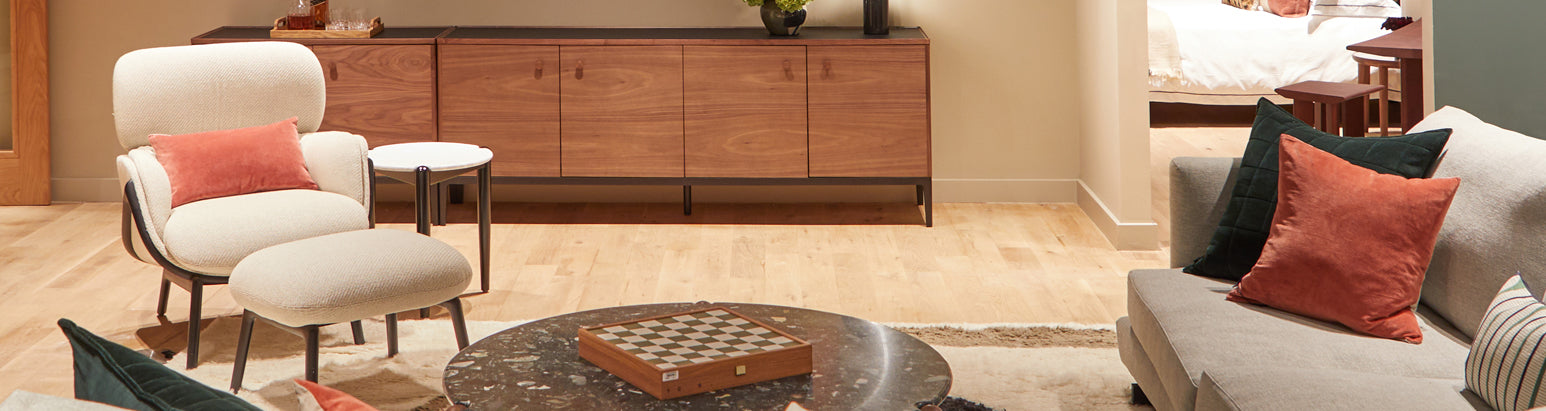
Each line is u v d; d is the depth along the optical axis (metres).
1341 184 2.43
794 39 4.82
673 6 5.23
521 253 4.45
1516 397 1.77
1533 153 2.33
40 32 5.18
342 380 2.99
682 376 1.94
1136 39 4.42
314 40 4.82
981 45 5.29
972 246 4.58
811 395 1.97
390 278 2.81
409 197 5.47
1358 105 5.21
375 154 3.85
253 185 3.45
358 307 2.76
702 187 5.43
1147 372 2.60
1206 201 2.82
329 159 3.53
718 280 4.08
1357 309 2.32
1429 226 2.34
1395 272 2.32
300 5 4.88
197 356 3.12
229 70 3.57
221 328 3.46
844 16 5.26
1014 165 5.41
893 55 4.83
